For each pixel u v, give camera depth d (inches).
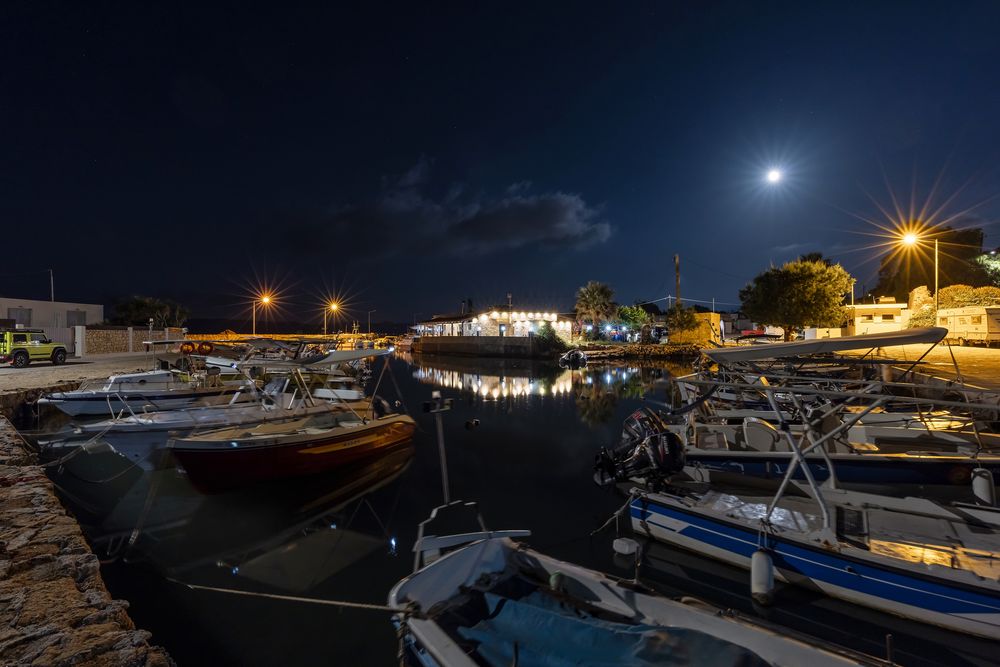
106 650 142.1
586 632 138.7
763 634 134.4
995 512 225.8
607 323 2383.1
